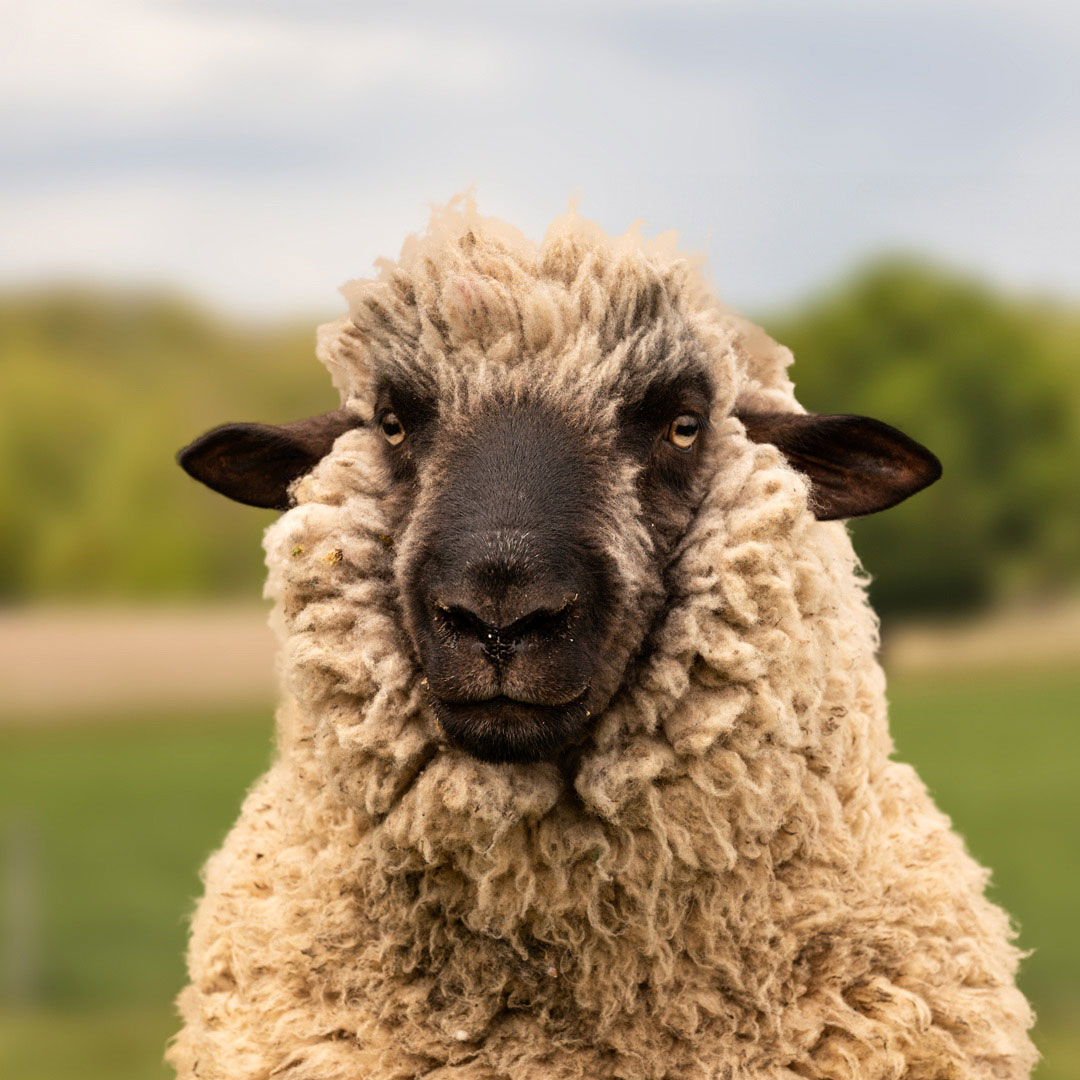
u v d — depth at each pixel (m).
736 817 4.70
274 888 5.13
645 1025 4.73
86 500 85.81
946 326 73.25
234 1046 4.86
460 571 4.38
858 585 5.55
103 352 106.44
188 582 84.38
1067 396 71.25
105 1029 16.72
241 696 56.53
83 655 62.09
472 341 4.82
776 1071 4.64
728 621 4.71
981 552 66.56
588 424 4.68
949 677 59.41
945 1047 4.67
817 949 4.79
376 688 4.79
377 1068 4.74
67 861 29.17
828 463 5.25
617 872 4.64
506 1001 4.81
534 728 4.38
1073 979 17.88
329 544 4.92
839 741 4.91
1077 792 33.28
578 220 5.04
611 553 4.53
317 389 104.75
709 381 4.99
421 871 4.79
